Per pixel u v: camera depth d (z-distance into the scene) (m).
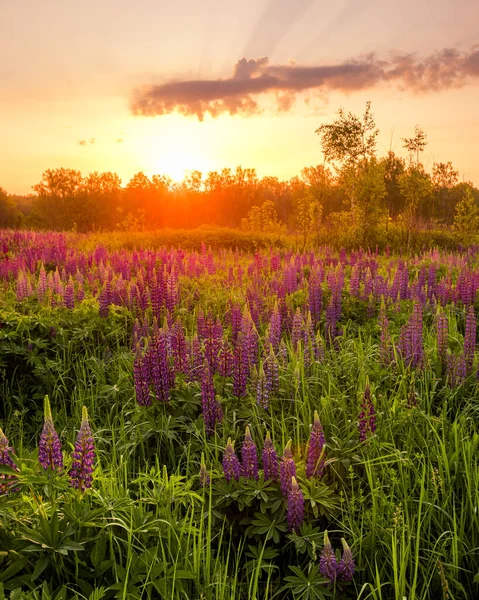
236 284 11.30
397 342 7.02
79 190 88.69
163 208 96.81
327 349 7.81
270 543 3.91
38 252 14.90
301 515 3.66
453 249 27.02
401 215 29.88
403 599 3.13
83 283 11.35
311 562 3.43
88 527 3.12
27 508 3.17
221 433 4.94
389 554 3.73
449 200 44.81
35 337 7.35
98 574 2.99
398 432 4.96
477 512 3.87
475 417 5.53
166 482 3.88
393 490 4.14
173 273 9.16
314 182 32.97
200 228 31.80
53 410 6.19
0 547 2.90
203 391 4.75
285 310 8.30
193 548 3.32
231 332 7.70
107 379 6.86
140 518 3.38
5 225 76.50
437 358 6.52
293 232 40.28
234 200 99.12
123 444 5.00
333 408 5.46
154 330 5.02
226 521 3.97
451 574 3.55
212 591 3.25
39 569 2.78
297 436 4.80
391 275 12.53
